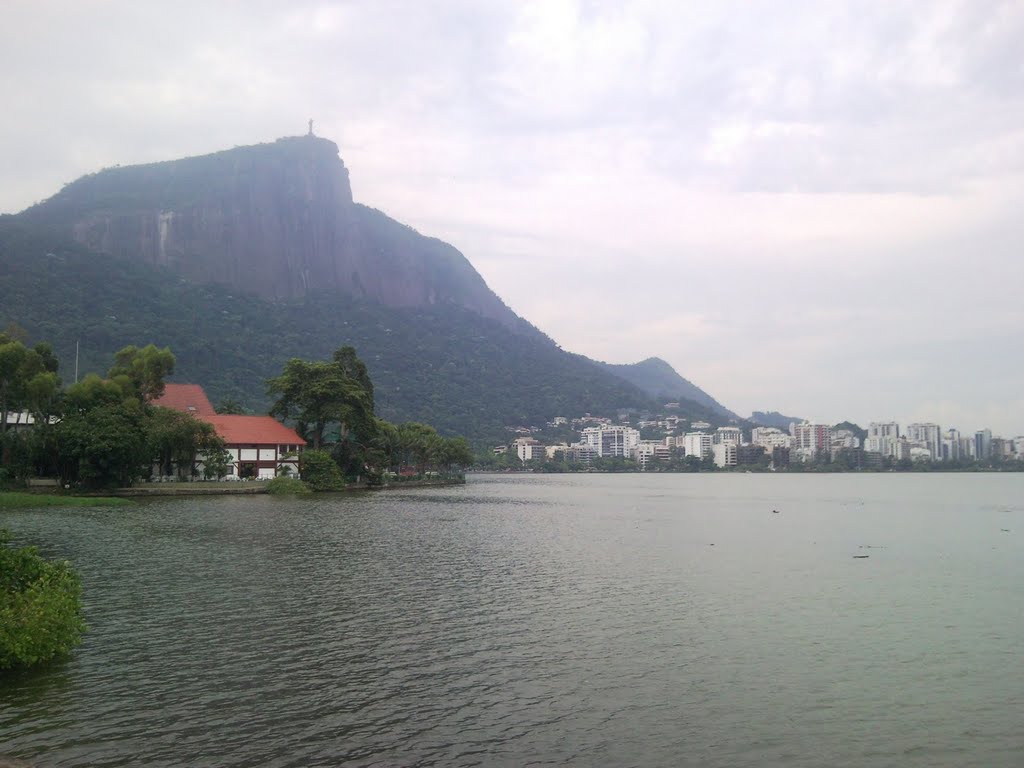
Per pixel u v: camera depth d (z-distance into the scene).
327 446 174.00
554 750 24.47
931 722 27.48
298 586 49.06
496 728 26.12
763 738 25.83
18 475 121.44
